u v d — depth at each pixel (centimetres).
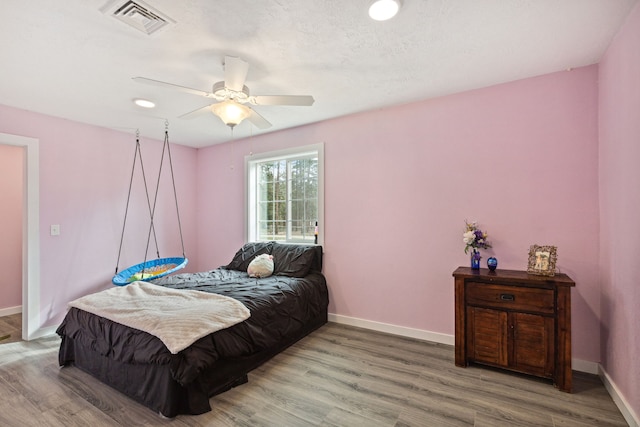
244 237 449
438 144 303
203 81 260
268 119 364
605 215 226
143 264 409
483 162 282
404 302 322
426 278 310
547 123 257
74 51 212
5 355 286
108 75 248
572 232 248
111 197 399
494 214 278
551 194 255
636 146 177
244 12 174
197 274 361
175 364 187
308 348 294
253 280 330
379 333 330
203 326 209
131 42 202
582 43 210
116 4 166
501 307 240
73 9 169
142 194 435
